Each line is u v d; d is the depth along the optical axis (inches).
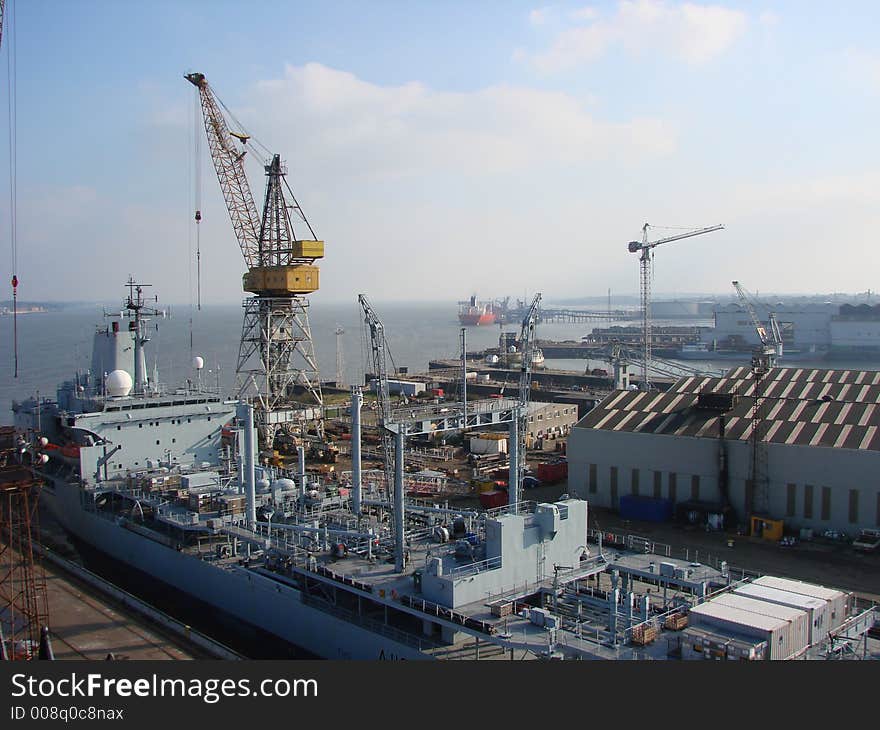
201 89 4852.4
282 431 4788.4
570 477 3363.7
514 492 2477.9
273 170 4788.4
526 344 2775.6
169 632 1945.1
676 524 2945.4
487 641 1540.4
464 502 3346.5
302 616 1942.7
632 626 1486.2
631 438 3171.8
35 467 3223.4
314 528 2135.8
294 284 4542.3
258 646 2103.8
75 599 2178.9
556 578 1742.1
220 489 2743.6
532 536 1807.3
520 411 2486.5
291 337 4817.9
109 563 2849.4
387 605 1729.8
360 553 2060.8
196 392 3560.5
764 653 1305.4
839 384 3240.7
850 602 1603.1
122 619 2031.3
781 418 3009.4
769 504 2837.1
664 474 3093.0
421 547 2087.8
